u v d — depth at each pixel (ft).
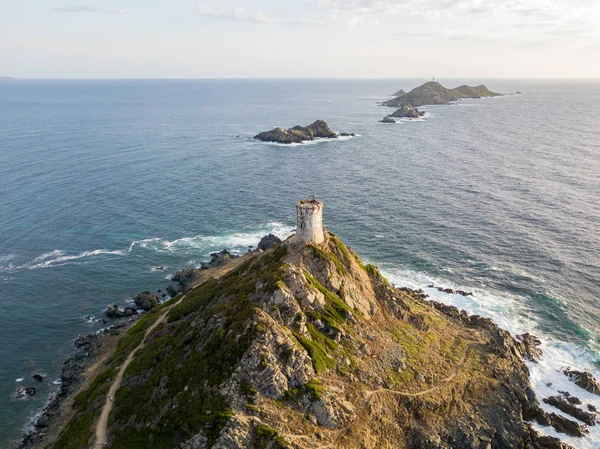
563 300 350.84
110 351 306.55
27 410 262.47
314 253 276.62
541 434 239.09
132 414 216.95
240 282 279.28
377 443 207.51
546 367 284.20
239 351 207.00
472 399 246.88
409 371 245.86
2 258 432.25
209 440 179.32
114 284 398.62
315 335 232.53
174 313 312.91
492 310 340.59
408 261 416.67
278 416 189.88
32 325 340.59
